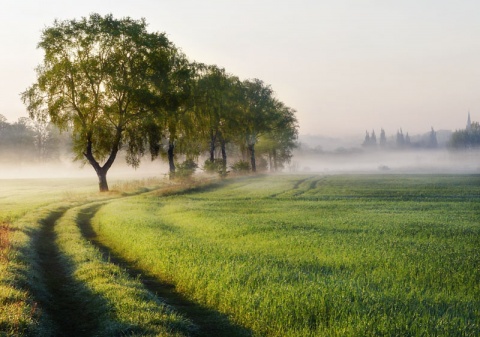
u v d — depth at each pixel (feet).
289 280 41.37
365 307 33.09
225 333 32.94
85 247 62.59
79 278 46.50
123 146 188.34
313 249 58.34
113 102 171.94
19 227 77.36
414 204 137.18
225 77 261.24
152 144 182.09
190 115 231.71
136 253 59.62
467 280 41.86
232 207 128.67
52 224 91.81
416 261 49.52
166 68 179.32
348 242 64.18
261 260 50.60
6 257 50.31
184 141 239.50
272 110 329.93
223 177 274.57
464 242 64.44
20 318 30.78
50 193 188.85
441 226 82.89
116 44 168.35
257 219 96.43
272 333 31.30
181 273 46.42
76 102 167.02
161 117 173.37
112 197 161.07
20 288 38.73
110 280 44.29
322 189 215.10
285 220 94.38
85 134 167.73
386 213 111.34
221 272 43.91
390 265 48.16
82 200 144.46
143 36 170.71
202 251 56.18
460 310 33.45
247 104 313.73
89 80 164.55
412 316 31.07
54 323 34.60
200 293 41.39
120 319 33.04
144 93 165.99
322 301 33.94
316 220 94.17
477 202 142.92
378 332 28.68
